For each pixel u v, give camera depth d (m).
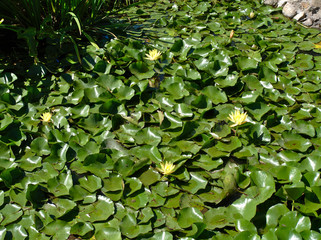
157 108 2.67
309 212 1.80
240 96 2.86
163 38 3.76
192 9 4.51
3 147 2.27
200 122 2.57
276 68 3.17
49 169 2.14
